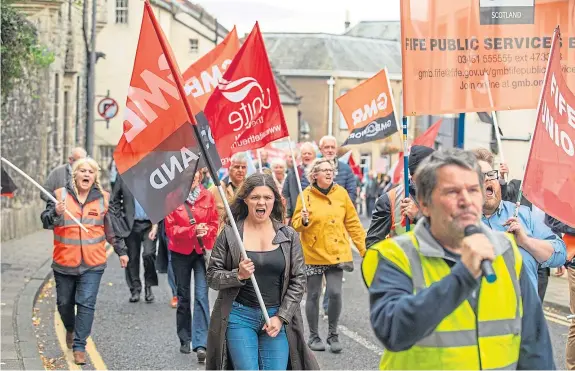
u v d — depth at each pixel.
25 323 11.98
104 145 48.47
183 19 54.28
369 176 47.41
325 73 81.19
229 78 10.30
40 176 27.70
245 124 10.41
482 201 4.12
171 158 7.13
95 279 10.29
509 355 4.21
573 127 6.91
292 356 7.07
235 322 7.03
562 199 6.83
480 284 4.17
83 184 10.30
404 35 7.90
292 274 7.16
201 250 10.29
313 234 10.78
